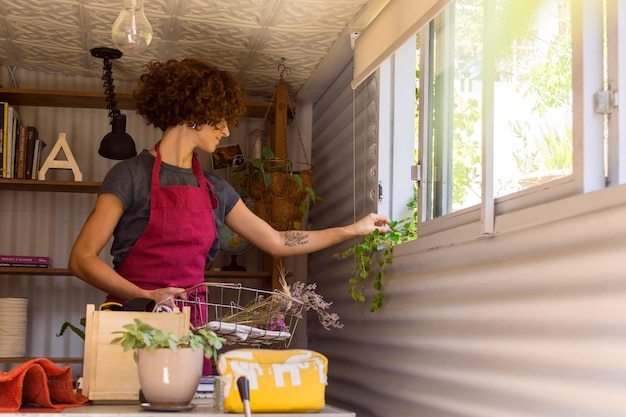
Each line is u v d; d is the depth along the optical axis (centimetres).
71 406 207
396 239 359
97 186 471
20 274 482
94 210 309
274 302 280
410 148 388
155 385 197
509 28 251
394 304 348
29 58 476
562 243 212
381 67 390
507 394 239
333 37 420
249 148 498
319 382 206
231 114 329
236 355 201
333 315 306
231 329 237
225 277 500
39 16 405
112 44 447
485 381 255
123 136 457
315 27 407
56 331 491
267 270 491
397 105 389
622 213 185
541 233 223
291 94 522
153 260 310
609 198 190
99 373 217
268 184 440
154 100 320
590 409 194
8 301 446
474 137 279
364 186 409
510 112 248
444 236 290
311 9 384
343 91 462
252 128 527
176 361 198
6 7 395
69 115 509
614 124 203
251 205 450
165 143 323
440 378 293
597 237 195
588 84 208
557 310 212
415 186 385
